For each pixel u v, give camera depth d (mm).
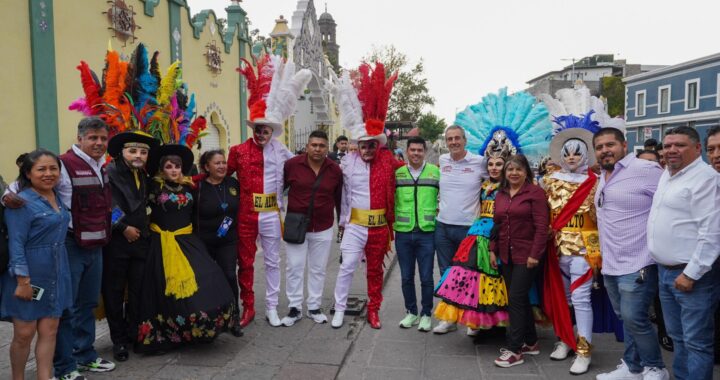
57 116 7633
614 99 40344
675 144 3264
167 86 4590
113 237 4211
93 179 3816
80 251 3807
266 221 5148
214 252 5000
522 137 4918
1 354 4367
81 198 3750
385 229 5223
